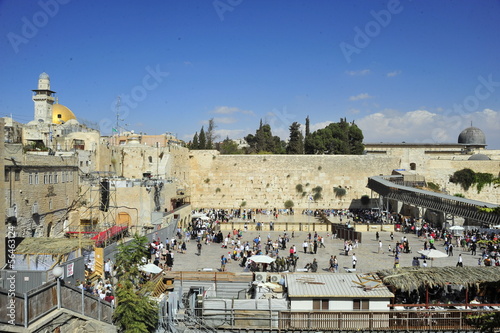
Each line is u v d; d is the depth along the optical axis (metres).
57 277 16.73
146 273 27.80
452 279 24.33
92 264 28.39
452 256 38.44
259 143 108.94
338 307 23.61
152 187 46.41
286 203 72.88
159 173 60.12
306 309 23.72
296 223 55.25
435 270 25.69
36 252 24.47
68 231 38.00
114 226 39.16
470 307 23.91
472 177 71.94
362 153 91.81
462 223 59.06
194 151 74.44
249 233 52.72
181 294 26.92
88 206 41.16
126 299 19.95
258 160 73.75
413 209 62.25
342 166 73.12
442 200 47.66
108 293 24.00
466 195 72.44
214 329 23.25
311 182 73.12
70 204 39.72
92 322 18.62
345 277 26.17
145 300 20.67
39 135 50.69
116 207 41.94
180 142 86.25
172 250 41.25
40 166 34.03
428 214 59.09
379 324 23.06
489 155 86.06
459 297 26.05
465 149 90.25
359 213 67.44
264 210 72.44
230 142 126.06
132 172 60.44
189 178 74.00
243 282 29.19
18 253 24.45
